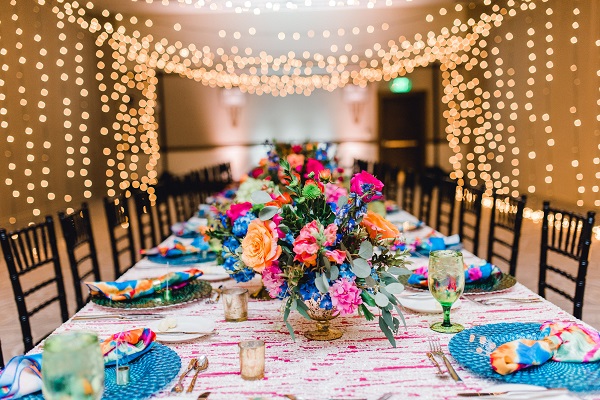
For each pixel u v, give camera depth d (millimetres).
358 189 1341
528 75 9156
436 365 1220
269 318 1592
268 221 1328
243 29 11258
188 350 1358
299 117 12883
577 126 7418
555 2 7957
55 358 873
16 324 3506
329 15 11070
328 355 1306
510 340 1300
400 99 12992
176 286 1818
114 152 12078
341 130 12961
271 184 2215
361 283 1308
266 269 1304
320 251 1269
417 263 2139
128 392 1085
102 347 1235
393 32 11453
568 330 1205
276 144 3557
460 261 1394
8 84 7262
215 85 12641
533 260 4812
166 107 12625
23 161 7715
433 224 6938
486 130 11508
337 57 11984
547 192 8516
